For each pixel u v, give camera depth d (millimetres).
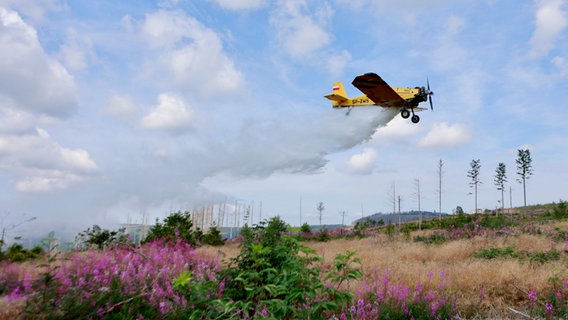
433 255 12375
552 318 5555
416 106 22188
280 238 5773
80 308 3791
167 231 12531
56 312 3641
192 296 4707
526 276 7836
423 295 6180
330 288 4770
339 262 5297
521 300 6895
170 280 5078
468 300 6508
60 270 4750
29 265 5004
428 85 21922
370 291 6059
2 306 3635
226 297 4746
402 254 12695
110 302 4070
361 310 4812
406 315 5305
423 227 29297
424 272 8367
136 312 4137
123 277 4723
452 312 5684
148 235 11867
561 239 15414
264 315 4301
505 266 8664
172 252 6840
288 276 4887
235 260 5629
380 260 10961
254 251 5164
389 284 6859
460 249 13148
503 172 52656
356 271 5031
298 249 5555
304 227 25125
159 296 4516
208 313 4285
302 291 4680
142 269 5359
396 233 20688
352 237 24453
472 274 8031
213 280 5539
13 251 5469
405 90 22188
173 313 4246
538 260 10578
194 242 11625
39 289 3898
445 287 7109
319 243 20688
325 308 4500
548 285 7152
